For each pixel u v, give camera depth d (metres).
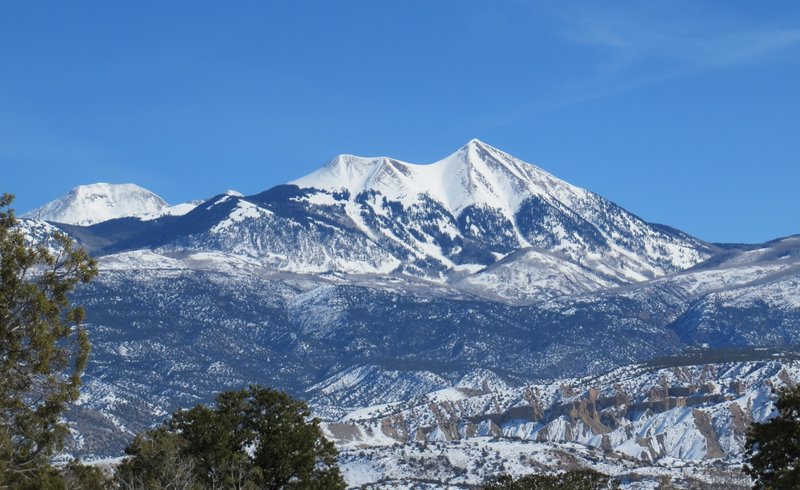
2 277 94.44
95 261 99.56
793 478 112.94
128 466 140.00
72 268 98.75
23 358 94.69
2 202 99.12
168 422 152.50
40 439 98.00
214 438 148.50
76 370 97.19
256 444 155.62
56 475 108.25
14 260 95.44
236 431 153.75
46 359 94.38
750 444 126.19
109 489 136.25
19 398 96.44
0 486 95.00
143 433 148.88
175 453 141.62
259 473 146.75
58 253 99.50
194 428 149.12
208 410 152.12
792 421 122.50
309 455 154.38
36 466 100.88
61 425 100.31
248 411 157.00
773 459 123.00
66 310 99.00
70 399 96.94
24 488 98.44
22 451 99.88
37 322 94.81
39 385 96.44
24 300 95.00
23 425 97.12
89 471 123.88
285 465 152.75
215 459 147.25
